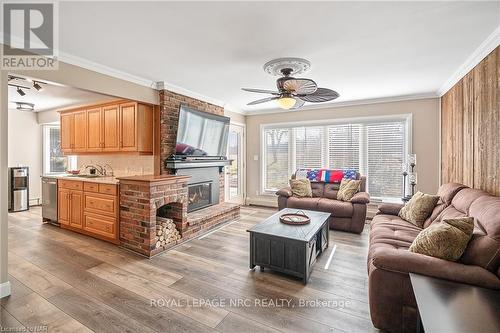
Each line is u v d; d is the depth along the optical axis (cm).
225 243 351
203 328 179
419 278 155
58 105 523
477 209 206
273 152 604
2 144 216
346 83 379
